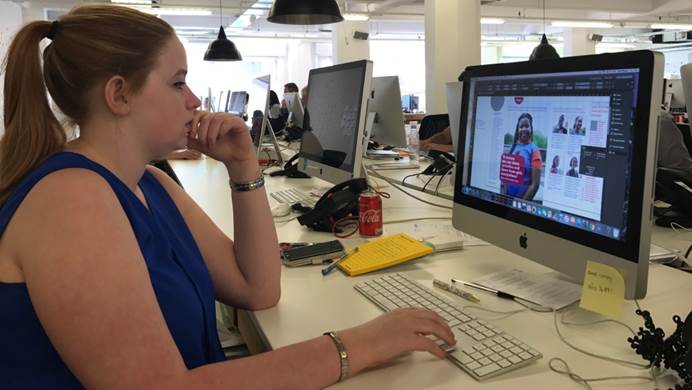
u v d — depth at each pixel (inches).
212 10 346.0
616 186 35.4
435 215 74.6
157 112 33.0
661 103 33.0
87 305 25.7
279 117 191.9
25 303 27.4
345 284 48.9
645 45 577.9
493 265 52.4
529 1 372.8
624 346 35.2
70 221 27.0
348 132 74.2
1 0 293.7
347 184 70.1
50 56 31.4
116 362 25.7
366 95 71.4
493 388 30.6
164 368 26.7
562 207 40.3
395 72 596.7
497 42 576.4
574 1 378.9
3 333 27.6
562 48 541.0
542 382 31.1
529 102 43.4
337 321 40.8
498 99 47.4
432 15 251.8
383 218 73.2
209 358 37.5
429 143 134.0
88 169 30.3
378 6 384.2
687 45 542.3
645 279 34.4
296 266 54.1
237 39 526.3
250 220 44.6
